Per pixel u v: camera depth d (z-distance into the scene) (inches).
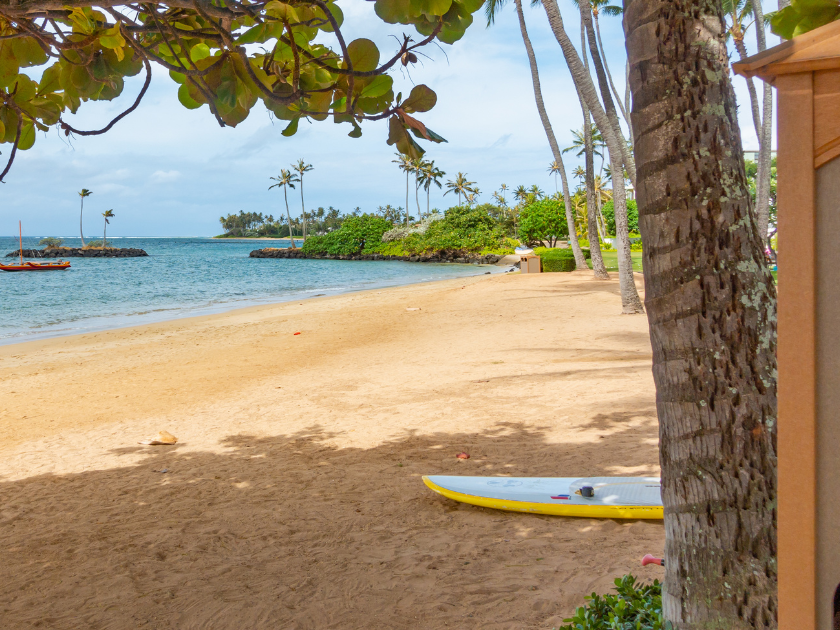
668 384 86.7
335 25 62.9
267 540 185.9
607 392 346.0
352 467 252.5
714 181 82.3
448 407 340.2
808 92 50.0
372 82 65.6
